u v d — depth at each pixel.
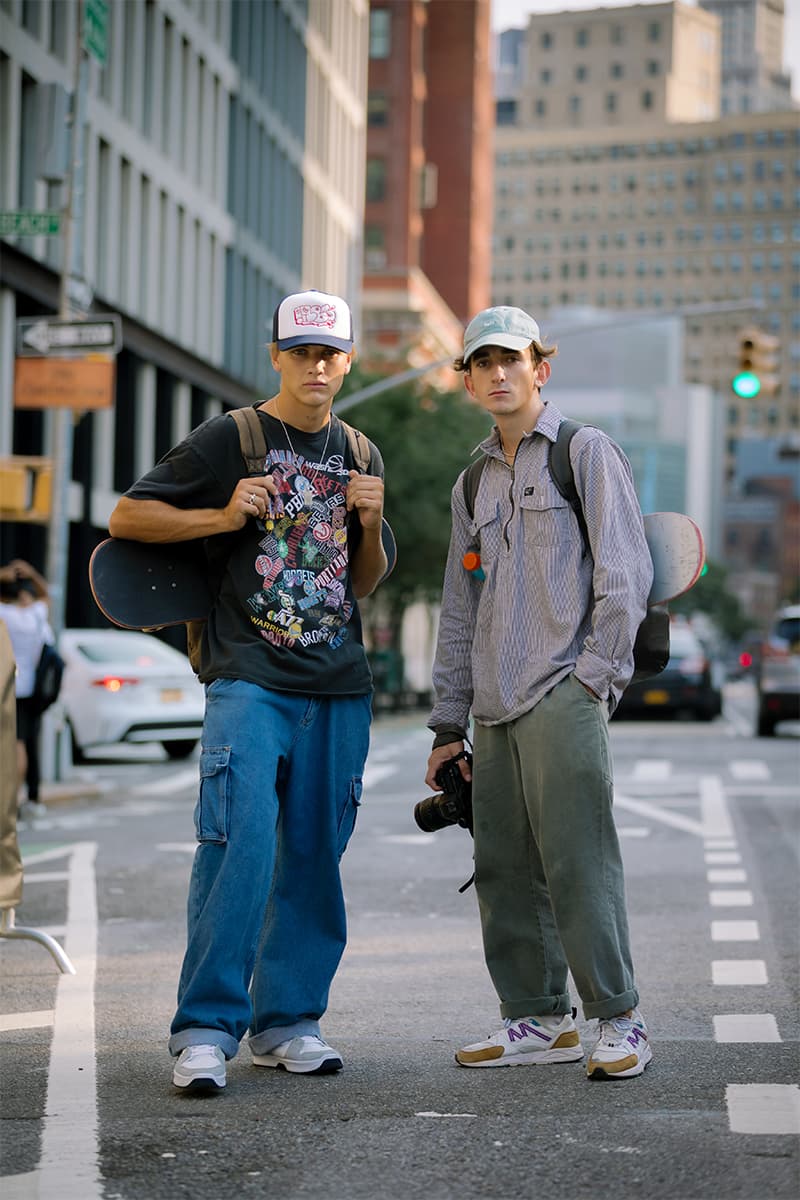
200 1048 5.98
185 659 26.78
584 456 6.31
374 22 99.12
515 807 6.45
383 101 99.06
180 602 6.42
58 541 21.86
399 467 48.84
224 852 6.11
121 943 9.75
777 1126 5.44
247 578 6.34
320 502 6.42
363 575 6.58
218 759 6.18
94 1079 6.25
